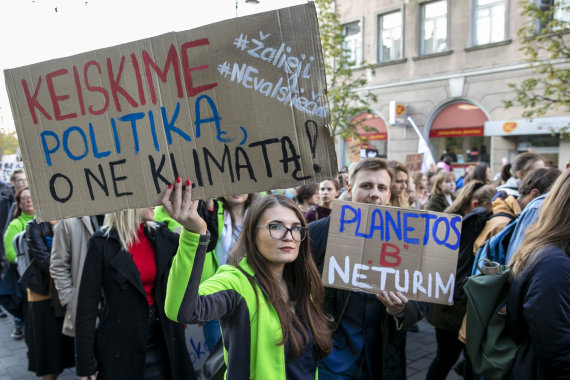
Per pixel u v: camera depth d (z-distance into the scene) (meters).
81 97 1.51
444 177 5.18
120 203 1.50
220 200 3.15
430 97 15.09
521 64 12.79
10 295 4.51
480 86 13.80
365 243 2.04
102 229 2.45
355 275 2.03
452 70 14.45
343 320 2.21
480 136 14.28
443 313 2.95
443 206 5.18
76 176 1.51
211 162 1.48
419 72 15.32
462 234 3.11
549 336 1.69
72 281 3.13
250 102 1.46
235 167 1.48
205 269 2.91
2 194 6.40
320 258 2.31
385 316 2.17
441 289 2.03
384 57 16.48
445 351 3.03
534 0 12.48
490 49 13.53
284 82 1.45
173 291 1.45
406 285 2.02
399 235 2.04
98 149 1.51
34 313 3.36
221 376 1.81
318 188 4.75
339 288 2.02
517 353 1.95
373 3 16.39
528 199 2.96
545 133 12.28
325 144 1.44
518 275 1.90
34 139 1.53
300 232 1.74
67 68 1.51
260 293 1.64
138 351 2.38
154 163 1.49
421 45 15.36
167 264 2.50
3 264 5.57
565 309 1.69
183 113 1.49
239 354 1.57
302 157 1.45
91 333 2.35
